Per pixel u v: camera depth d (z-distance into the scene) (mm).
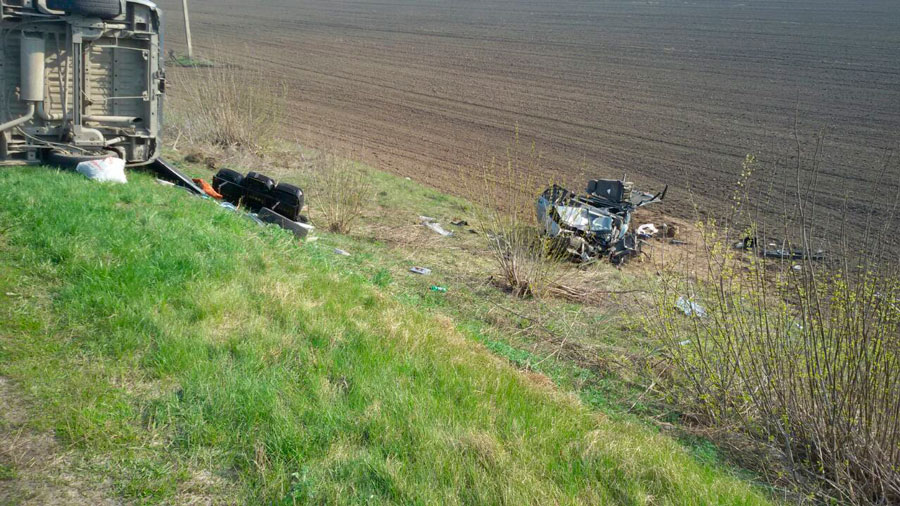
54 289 6387
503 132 27391
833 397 6535
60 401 4863
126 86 11695
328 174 16156
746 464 6809
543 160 23234
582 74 42188
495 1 93062
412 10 82125
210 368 5562
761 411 7109
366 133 26125
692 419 7730
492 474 4777
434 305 9945
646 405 7910
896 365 6355
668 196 19750
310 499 4328
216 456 4641
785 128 28578
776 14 72312
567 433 5750
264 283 7582
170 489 4277
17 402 4785
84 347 5598
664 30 62688
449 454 4891
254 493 4340
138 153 12141
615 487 4977
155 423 4832
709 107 33031
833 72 41719
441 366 6520
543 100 34438
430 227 14555
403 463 4723
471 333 8734
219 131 19281
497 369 7184
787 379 6934
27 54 10344
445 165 22031
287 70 40594
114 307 6168
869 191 19812
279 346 6188
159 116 12227
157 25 11727
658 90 37312
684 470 5504
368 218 14586
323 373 5863
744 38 56719
